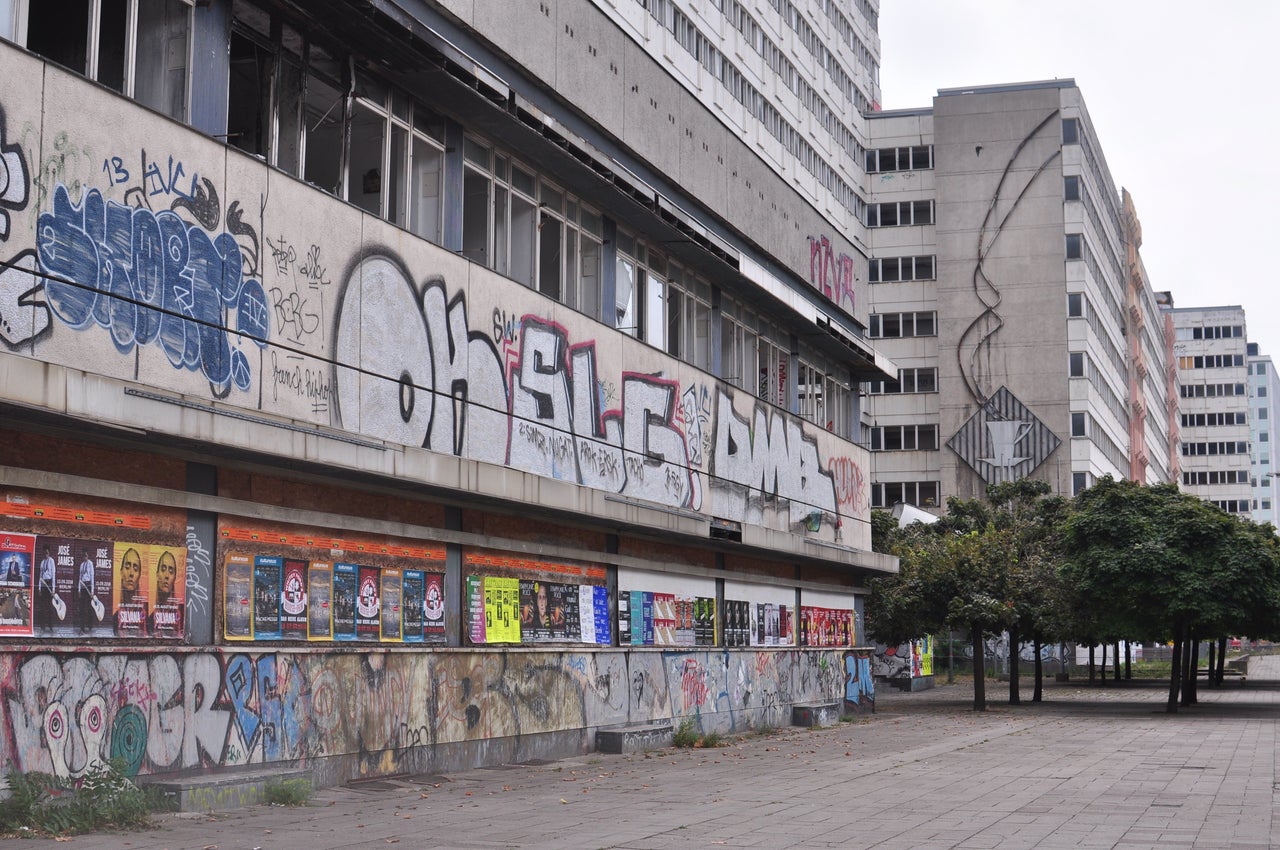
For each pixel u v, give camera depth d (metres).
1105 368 85.62
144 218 12.55
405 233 16.75
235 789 12.97
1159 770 18.95
